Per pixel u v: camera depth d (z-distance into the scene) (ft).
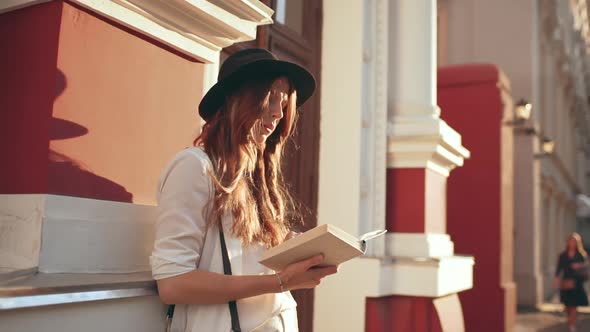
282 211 6.75
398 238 14.69
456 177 28.50
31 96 6.01
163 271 5.44
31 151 5.91
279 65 6.26
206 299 5.45
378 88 14.98
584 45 96.07
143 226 6.71
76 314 5.03
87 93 6.22
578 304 32.81
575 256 33.68
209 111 6.39
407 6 15.65
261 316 5.81
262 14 7.75
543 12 48.11
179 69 7.51
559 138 62.59
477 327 27.09
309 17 14.64
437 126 14.43
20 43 6.23
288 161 13.30
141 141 6.89
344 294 13.84
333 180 14.55
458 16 45.32
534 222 43.11
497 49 44.11
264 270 6.14
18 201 5.84
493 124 28.12
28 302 4.52
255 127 6.23
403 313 14.26
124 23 6.58
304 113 14.16
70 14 6.06
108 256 6.27
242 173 6.11
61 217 5.81
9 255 5.80
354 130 14.48
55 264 5.73
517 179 43.39
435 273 13.89
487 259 27.40
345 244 5.43
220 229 5.88
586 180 106.93
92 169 6.24
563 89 68.28
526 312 39.47
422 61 15.38
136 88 6.84
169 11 6.91
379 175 14.67
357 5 14.84
